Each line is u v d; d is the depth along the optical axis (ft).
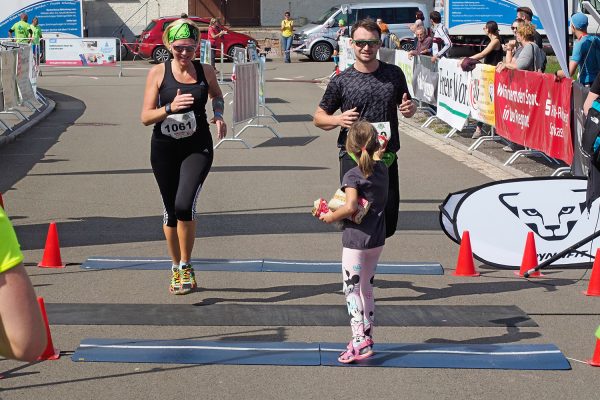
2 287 8.97
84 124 66.08
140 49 127.03
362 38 22.98
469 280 27.30
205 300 24.91
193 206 24.70
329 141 57.77
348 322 23.08
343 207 19.56
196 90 24.81
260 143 57.11
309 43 129.59
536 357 20.59
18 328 8.95
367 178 19.79
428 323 23.08
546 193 28.96
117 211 36.86
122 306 24.27
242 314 23.66
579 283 27.12
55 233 28.40
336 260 29.32
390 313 23.86
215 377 19.34
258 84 61.87
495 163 47.88
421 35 70.85
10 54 63.21
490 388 18.88
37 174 45.55
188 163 24.91
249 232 33.22
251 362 20.18
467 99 54.34
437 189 41.42
